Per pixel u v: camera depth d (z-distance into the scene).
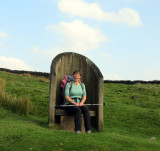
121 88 19.77
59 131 5.39
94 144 4.54
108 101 12.98
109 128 7.28
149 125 8.02
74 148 4.39
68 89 6.00
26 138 4.74
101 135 5.27
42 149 4.33
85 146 4.46
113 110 9.66
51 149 4.34
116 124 7.91
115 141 4.91
